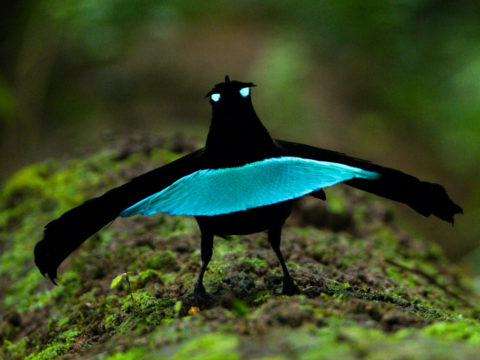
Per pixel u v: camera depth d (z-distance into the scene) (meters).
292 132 13.62
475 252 11.25
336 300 3.49
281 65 13.83
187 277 4.70
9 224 7.51
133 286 4.84
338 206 7.33
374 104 14.09
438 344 2.58
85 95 15.45
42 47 14.19
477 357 2.36
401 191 3.60
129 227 6.31
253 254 5.08
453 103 13.21
